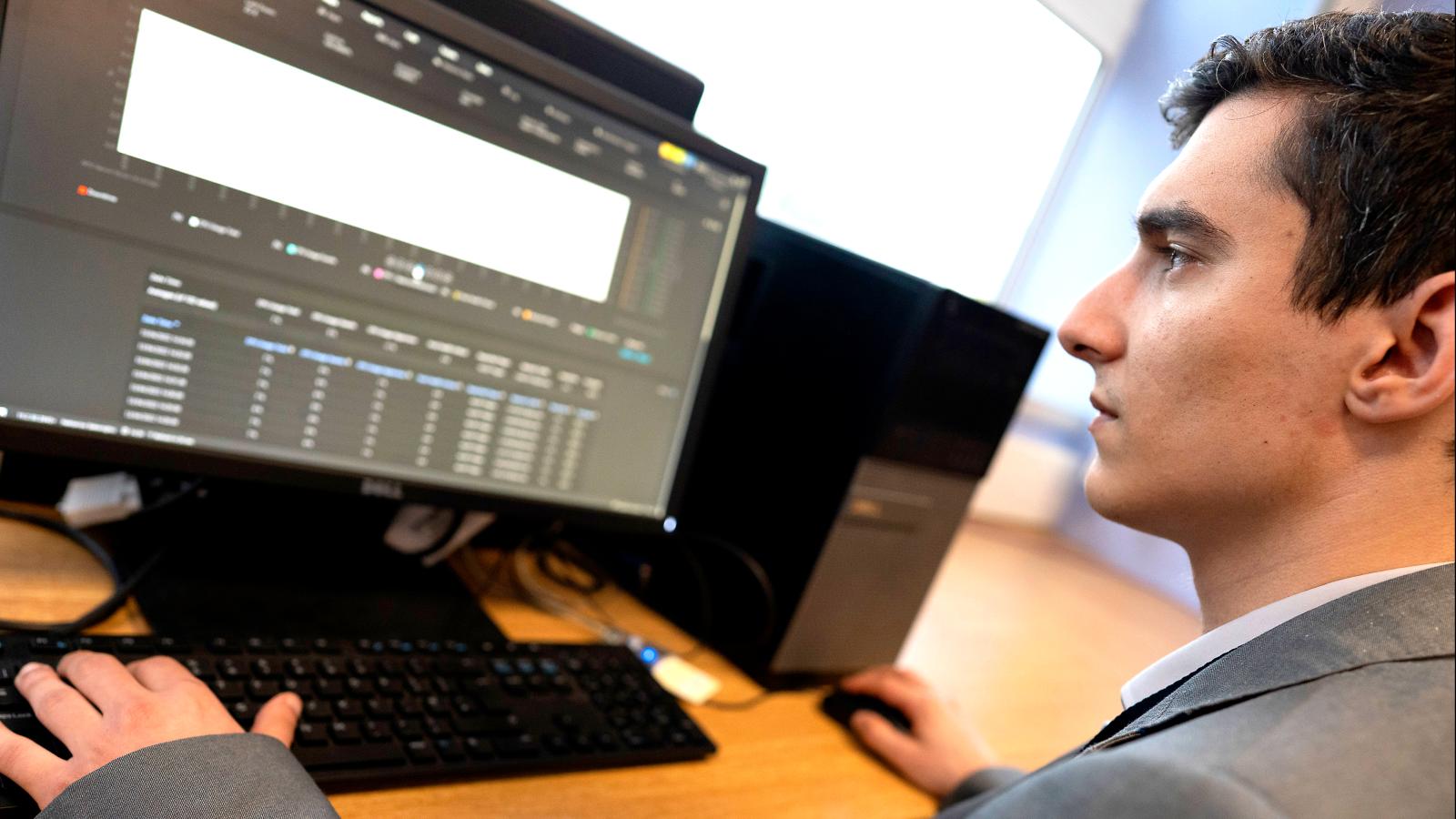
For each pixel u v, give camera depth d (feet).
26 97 1.77
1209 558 1.80
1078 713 3.44
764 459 2.97
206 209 1.97
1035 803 1.16
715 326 2.68
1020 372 3.10
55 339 1.89
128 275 1.93
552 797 1.93
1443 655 1.26
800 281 3.02
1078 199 4.91
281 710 1.73
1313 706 1.18
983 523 6.19
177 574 2.28
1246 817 0.97
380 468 2.30
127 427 1.99
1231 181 1.67
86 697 1.60
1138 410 1.77
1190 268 1.72
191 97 1.90
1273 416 1.61
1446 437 1.49
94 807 1.35
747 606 2.93
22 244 1.82
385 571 2.67
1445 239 1.45
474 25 2.11
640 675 2.45
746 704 2.71
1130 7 4.40
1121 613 5.07
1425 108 1.49
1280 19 2.16
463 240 2.25
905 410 2.78
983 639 3.94
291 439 2.18
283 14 1.93
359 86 2.04
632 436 2.64
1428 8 1.74
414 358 2.27
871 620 3.05
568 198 2.35
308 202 2.06
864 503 2.80
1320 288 1.54
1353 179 1.52
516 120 2.23
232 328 2.06
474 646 2.25
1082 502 6.61
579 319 2.46
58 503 2.39
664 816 2.00
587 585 3.21
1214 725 1.18
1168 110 2.00
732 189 2.60
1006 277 5.31
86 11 1.78
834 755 2.58
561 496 2.57
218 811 1.39
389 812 1.71
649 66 2.56
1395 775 1.05
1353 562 1.57
